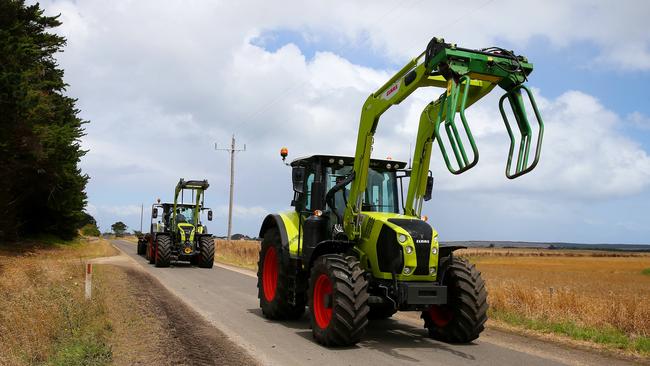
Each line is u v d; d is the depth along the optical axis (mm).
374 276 7543
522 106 6539
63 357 6203
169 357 6625
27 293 9625
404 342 7715
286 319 9531
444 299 7109
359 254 7832
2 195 27672
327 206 8781
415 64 7309
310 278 7789
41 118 22500
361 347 7320
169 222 23859
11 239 31406
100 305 9375
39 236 37406
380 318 9664
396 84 7562
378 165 8977
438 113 7066
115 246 48500
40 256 25047
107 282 14086
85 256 28000
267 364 6367
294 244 9102
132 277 16297
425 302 7004
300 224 9156
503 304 10281
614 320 9000
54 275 13125
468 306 7328
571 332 8359
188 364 6328
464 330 7398
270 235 9945
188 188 22891
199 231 22516
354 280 7070
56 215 37031
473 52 6543
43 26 25891
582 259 72625
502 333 8547
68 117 28688
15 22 22719
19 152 23578
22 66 20844
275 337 7957
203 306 10906
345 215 8211
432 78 7121
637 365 6582
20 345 6492
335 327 7008
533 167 6102
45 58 26641
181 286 14477
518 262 58844
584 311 9523
